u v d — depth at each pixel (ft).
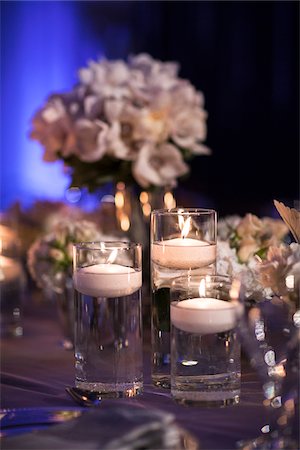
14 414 3.51
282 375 3.40
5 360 4.95
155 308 3.94
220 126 17.85
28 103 18.11
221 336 3.60
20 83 18.06
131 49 17.88
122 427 2.89
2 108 18.03
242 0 17.46
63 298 5.53
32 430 3.30
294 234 4.09
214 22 17.61
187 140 6.64
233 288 3.60
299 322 3.38
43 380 4.42
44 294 6.80
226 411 3.59
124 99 6.42
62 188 17.88
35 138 6.60
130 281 3.83
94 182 6.61
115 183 6.71
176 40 17.72
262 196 17.70
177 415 3.54
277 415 3.36
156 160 6.57
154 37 17.75
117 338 3.83
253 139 17.79
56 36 17.99
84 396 3.81
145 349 5.00
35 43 18.03
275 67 17.49
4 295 5.75
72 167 6.63
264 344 3.44
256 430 3.35
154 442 2.87
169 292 3.92
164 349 3.94
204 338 3.60
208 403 3.62
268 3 17.38
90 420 3.00
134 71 6.62
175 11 17.67
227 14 17.54
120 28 17.89
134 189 6.65
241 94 17.69
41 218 7.46
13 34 17.94
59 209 7.52
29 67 18.07
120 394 3.82
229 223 5.33
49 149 6.54
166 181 6.51
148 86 6.56
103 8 17.88
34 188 17.97
